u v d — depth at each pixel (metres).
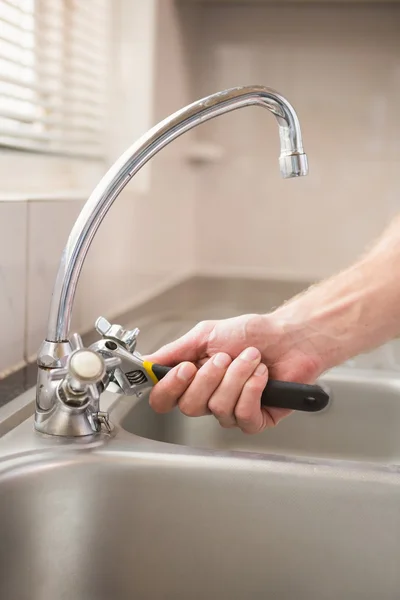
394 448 0.96
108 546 0.61
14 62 1.00
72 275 0.61
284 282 1.80
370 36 1.81
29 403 0.71
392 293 0.76
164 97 1.61
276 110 0.64
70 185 1.30
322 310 0.76
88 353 0.57
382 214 1.86
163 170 1.60
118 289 1.31
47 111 1.18
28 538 0.57
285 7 1.83
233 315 1.36
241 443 0.98
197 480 0.61
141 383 0.69
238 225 1.91
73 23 1.26
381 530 0.60
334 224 1.88
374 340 0.77
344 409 0.97
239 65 1.87
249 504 0.61
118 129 1.50
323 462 0.62
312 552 0.60
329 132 1.85
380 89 1.83
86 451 0.61
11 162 1.05
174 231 1.74
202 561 0.61
